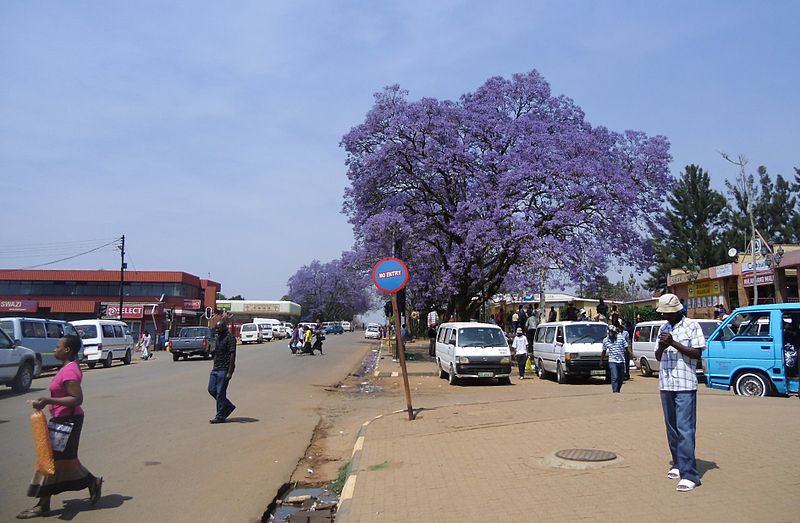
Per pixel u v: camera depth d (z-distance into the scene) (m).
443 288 26.69
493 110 26.78
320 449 10.62
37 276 61.28
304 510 7.10
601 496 5.77
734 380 13.55
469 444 8.86
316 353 39.62
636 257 25.41
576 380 20.11
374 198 28.42
